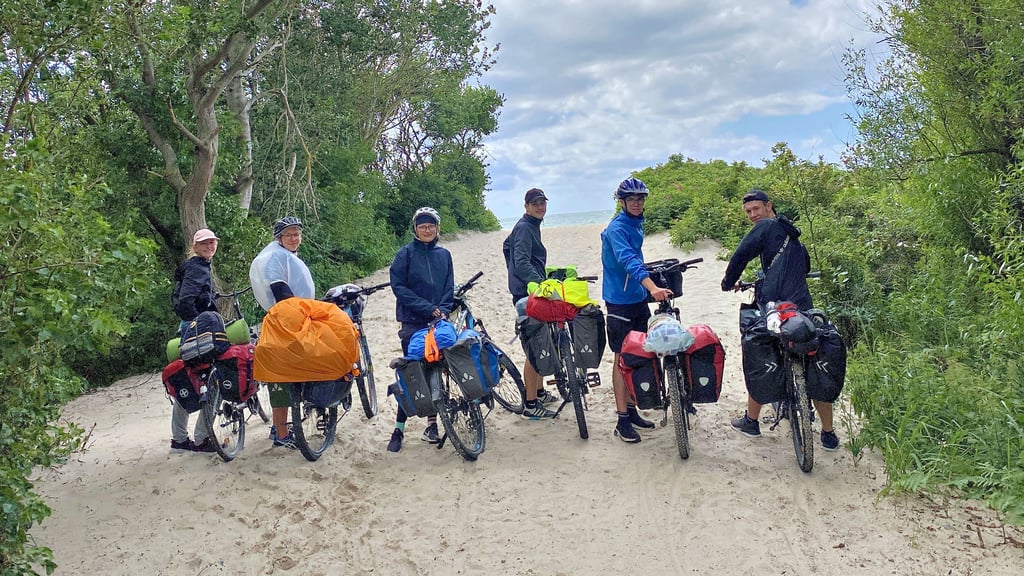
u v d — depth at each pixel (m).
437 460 5.85
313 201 18.25
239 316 6.36
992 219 6.54
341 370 5.49
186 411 5.97
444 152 33.69
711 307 10.87
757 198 5.55
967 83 7.40
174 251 13.05
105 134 11.69
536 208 6.55
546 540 4.59
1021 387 5.57
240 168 14.37
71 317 3.52
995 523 4.40
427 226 6.11
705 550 4.38
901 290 8.20
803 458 5.12
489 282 15.82
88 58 8.95
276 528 4.87
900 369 6.09
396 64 26.69
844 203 10.07
